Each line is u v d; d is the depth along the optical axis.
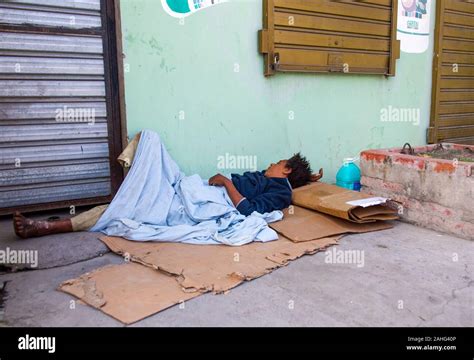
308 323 2.13
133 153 3.56
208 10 4.00
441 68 5.99
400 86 5.66
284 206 3.72
